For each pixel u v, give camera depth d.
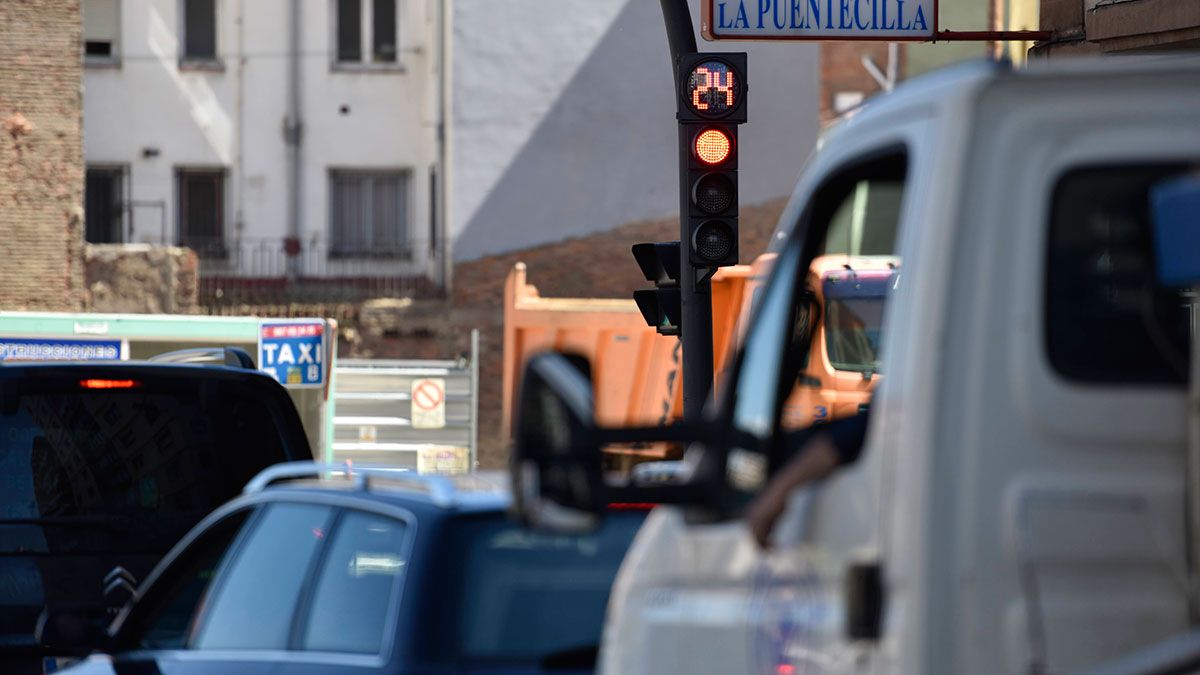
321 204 132.50
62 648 22.72
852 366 45.03
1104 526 10.66
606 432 11.61
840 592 11.34
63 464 29.03
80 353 71.12
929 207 10.97
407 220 132.62
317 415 72.69
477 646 18.42
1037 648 10.57
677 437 12.57
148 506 29.39
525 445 11.48
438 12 126.38
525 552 19.03
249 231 132.00
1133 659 9.75
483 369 117.62
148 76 131.50
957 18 109.25
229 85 132.25
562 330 79.50
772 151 119.94
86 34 131.12
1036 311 10.81
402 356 116.50
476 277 119.25
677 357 77.69
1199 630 10.06
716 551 13.38
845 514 11.44
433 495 19.69
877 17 47.31
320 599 20.02
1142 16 45.56
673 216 121.00
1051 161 10.95
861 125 12.72
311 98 132.50
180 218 131.75
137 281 108.31
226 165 132.00
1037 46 50.03
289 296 118.56
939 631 10.55
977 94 10.99
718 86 43.59
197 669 20.94
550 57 120.88
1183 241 9.72
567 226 120.38
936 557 10.60
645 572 14.76
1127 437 10.76
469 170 120.12
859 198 48.00
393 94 133.12
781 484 11.98
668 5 44.06
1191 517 10.59
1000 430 10.73
